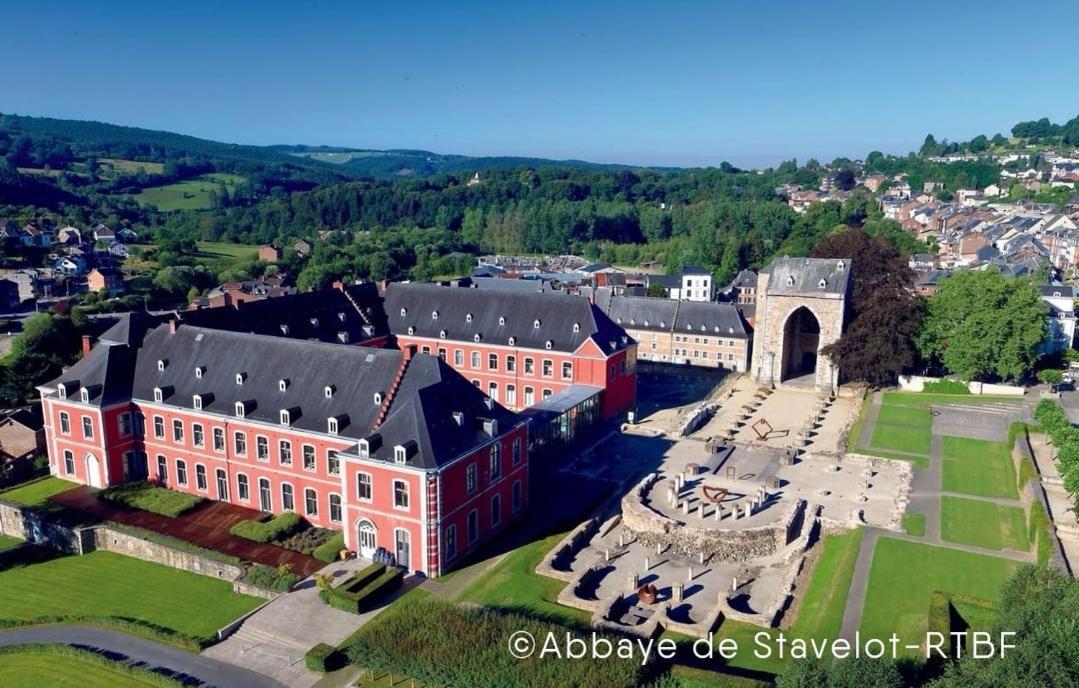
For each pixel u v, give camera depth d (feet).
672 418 341.82
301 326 337.72
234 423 241.14
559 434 301.84
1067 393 375.04
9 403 339.77
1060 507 241.35
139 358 271.69
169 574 216.74
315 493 231.71
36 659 177.58
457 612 169.89
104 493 252.83
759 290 406.41
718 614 181.98
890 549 212.84
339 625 183.11
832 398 378.94
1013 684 120.47
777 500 246.88
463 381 230.27
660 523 222.28
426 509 198.29
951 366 376.27
